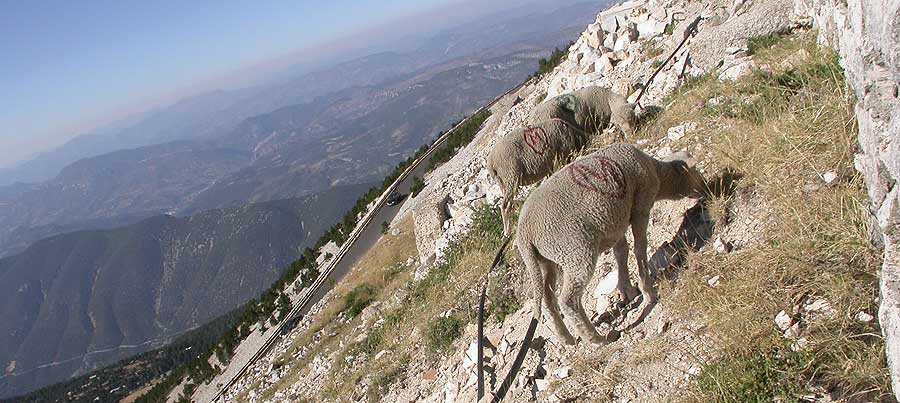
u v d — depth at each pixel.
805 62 2.92
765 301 1.77
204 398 13.73
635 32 6.55
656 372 1.92
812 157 2.11
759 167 2.29
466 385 2.80
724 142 2.65
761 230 2.09
